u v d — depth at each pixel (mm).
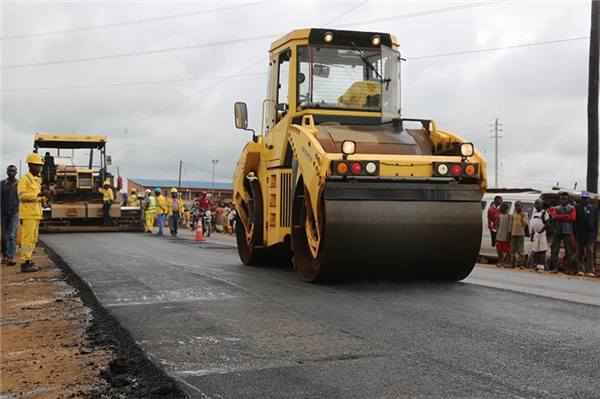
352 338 5062
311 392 3688
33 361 4723
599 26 17922
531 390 3719
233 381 3912
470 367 4207
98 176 28016
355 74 9531
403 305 6641
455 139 8211
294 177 8703
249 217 11039
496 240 14672
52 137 27062
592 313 6402
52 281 9609
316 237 8219
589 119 17875
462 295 7438
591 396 3617
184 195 75500
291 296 7254
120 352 4824
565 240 13031
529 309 6555
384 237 7551
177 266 10969
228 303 6777
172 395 3727
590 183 17859
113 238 21312
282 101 9781
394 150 8156
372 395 3627
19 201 11219
